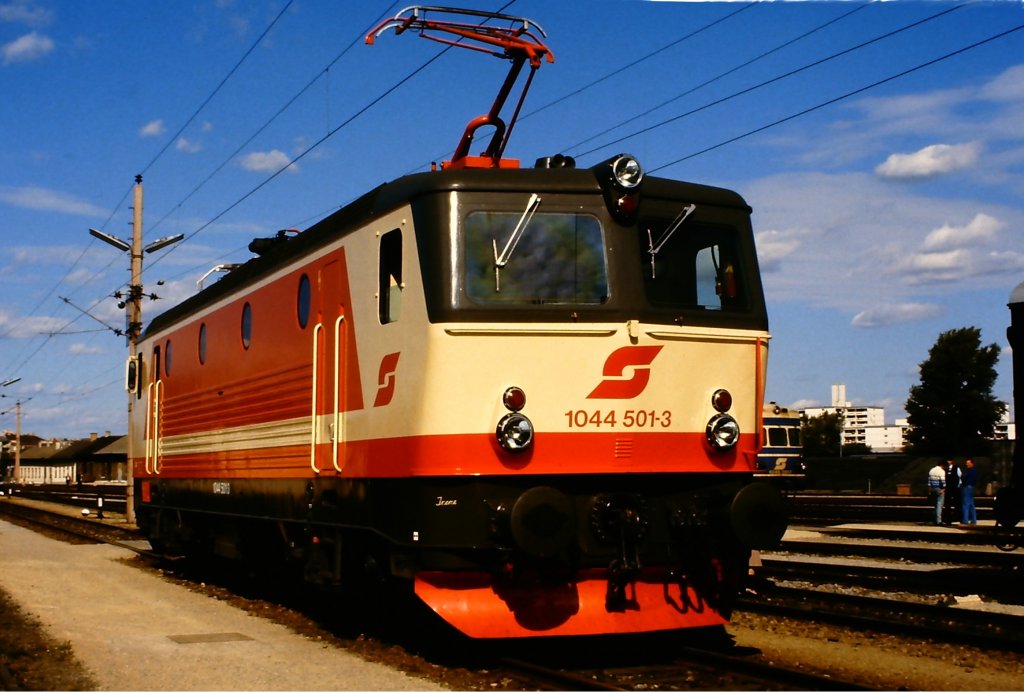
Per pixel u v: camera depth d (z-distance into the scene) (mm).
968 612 10750
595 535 8781
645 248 9102
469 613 8617
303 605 12578
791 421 40656
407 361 8789
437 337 8477
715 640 9953
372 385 9398
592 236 8922
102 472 105125
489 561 8602
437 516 8492
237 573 16016
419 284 8711
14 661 8953
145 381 18438
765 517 9008
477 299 8562
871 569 14828
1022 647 9141
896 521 25812
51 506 45031
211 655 9250
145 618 11547
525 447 8492
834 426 87500
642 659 9141
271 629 10773
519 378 8578
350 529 9898
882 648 9539
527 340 8602
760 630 10477
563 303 8727
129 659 9078
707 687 8070
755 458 9422
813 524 25188
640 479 9008
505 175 8875
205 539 15555
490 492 8516
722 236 9531
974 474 24609
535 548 8273
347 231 10047
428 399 8531
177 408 16109
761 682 8195
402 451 8797
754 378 9414
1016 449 13180
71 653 9328
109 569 17094
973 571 14766
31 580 15055
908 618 11023
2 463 139000
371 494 9367
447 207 8688
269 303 12070
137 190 29047
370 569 9711
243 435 12852
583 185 8977
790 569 15422
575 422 8680
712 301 9336
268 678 8273
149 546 21672
